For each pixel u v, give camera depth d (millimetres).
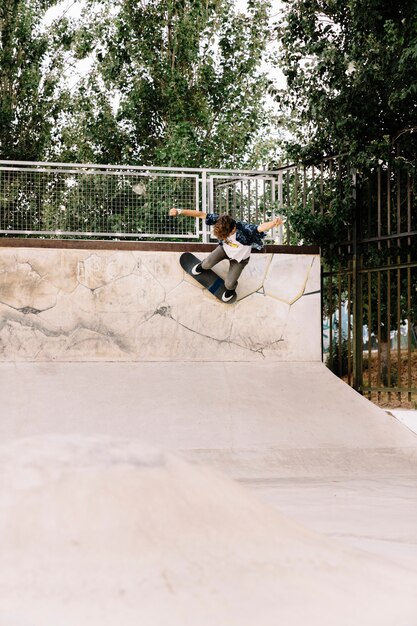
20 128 20828
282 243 12391
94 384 10023
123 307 10922
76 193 11500
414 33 10984
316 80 12609
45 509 2326
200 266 10898
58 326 10688
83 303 10805
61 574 2125
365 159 11648
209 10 21734
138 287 10992
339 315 12148
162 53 22016
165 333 11008
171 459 2693
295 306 11516
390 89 11398
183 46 21562
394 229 12586
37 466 2471
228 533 2443
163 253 11109
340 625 2072
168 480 2547
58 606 2014
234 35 21688
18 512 2320
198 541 2332
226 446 8914
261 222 12531
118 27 21328
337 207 12102
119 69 21656
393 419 9945
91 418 9172
